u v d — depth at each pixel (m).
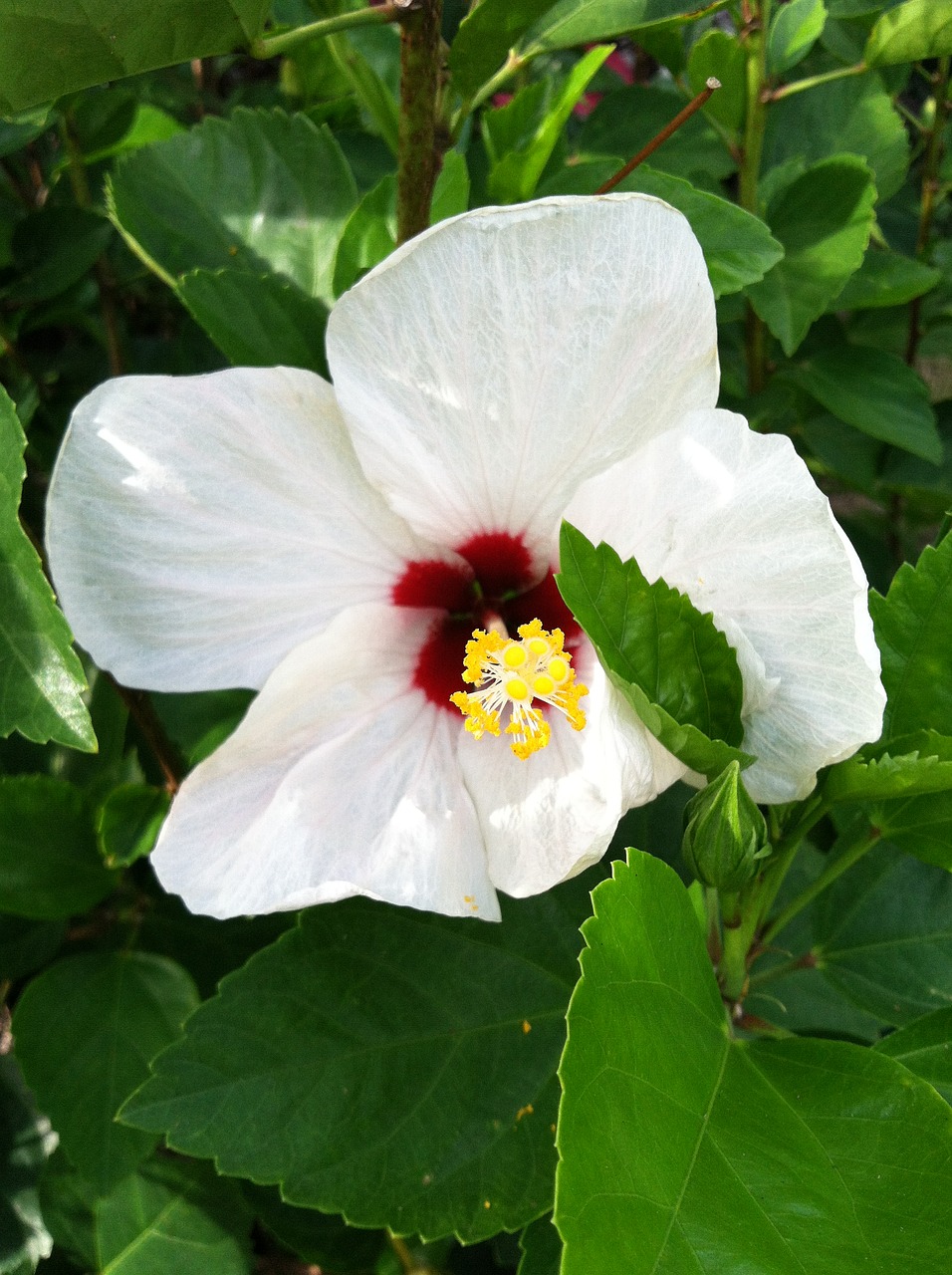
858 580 0.15
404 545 0.19
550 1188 0.20
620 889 0.15
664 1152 0.14
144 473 0.17
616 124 0.31
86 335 0.39
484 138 0.29
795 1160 0.15
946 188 0.35
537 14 0.18
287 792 0.18
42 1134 0.29
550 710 0.18
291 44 0.17
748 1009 0.28
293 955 0.20
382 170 0.32
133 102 0.32
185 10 0.16
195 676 0.18
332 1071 0.20
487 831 0.18
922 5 0.24
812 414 0.34
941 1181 0.16
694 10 0.19
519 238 0.16
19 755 0.29
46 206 0.30
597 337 0.16
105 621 0.17
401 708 0.19
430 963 0.21
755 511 0.16
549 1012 0.21
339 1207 0.19
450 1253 0.29
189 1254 0.28
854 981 0.22
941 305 0.35
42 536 0.28
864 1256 0.14
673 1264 0.13
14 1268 0.28
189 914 0.29
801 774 0.17
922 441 0.29
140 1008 0.26
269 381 0.17
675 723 0.16
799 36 0.27
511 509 0.18
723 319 0.28
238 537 0.18
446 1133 0.20
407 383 0.17
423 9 0.17
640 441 0.17
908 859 0.22
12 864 0.26
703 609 0.17
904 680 0.19
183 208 0.25
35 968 0.28
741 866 0.17
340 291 0.23
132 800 0.25
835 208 0.26
